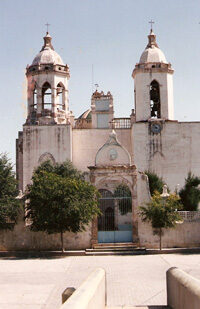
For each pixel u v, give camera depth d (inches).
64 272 864.3
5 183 1252.5
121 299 597.0
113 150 1291.8
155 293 634.2
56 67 1775.3
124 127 1839.3
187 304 419.8
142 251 1169.4
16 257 1160.8
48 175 1219.2
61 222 1156.5
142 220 1218.0
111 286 701.9
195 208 1460.4
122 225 1316.4
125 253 1157.7
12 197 1234.0
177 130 1707.7
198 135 1711.4
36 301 598.5
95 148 1769.2
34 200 1175.0
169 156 1696.6
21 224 1223.5
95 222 1219.2
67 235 1216.8
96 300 408.5
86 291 366.0
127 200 1259.2
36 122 1731.1
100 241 1224.8
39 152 1710.1
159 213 1178.6
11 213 1205.7
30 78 1790.1
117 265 949.2
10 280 775.7
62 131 1718.8
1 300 608.7
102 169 1255.5
